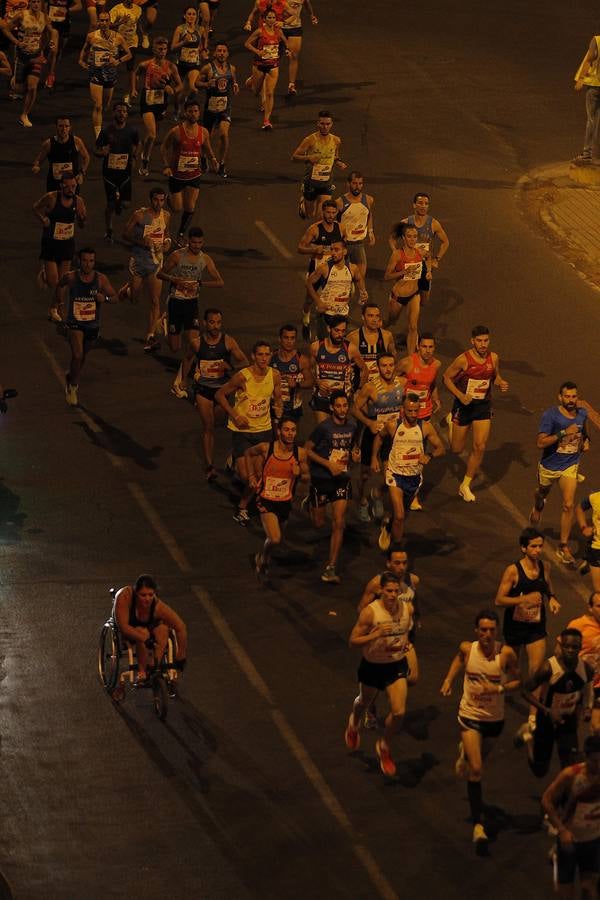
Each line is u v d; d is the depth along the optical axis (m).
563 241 83.88
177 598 52.50
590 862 38.09
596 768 37.16
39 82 101.50
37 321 73.25
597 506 51.09
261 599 52.75
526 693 41.84
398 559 42.75
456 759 45.00
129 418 65.19
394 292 69.00
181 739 45.28
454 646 50.47
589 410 66.38
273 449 52.03
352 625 51.47
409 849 41.16
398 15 122.56
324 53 111.44
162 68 86.81
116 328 73.00
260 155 92.38
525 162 94.19
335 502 53.12
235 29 112.88
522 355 71.31
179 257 67.12
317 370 59.19
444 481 61.28
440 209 86.62
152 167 89.56
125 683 47.69
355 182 71.19
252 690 47.78
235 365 65.94
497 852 41.06
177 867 40.22
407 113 100.44
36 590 52.56
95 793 42.88
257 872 40.12
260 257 80.06
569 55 114.31
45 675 48.00
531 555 45.50
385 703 47.50
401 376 58.44
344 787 43.56
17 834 41.25
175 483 60.34
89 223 82.62
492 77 108.31
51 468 60.84
